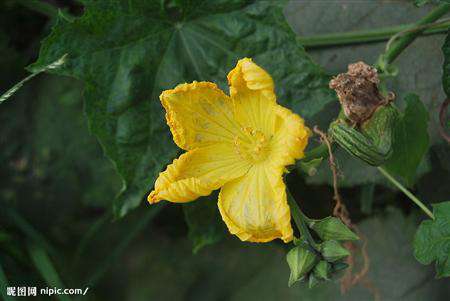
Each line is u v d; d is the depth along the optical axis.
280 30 0.72
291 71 0.72
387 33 0.75
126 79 0.72
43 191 0.85
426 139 0.73
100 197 0.84
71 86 0.85
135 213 0.86
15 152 0.85
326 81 0.72
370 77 0.67
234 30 0.73
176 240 0.87
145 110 0.72
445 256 0.70
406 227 0.81
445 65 0.71
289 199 0.67
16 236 0.83
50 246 0.82
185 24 0.73
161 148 0.72
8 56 0.85
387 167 0.73
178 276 0.85
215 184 0.67
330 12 0.79
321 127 0.78
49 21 0.83
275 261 0.84
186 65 0.73
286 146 0.65
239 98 0.67
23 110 0.85
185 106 0.67
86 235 0.84
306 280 0.67
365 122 0.67
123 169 0.72
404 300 0.80
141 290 0.86
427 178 0.79
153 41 0.73
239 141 0.67
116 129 0.72
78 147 0.84
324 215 0.82
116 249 0.81
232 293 0.84
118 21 0.72
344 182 0.78
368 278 0.81
